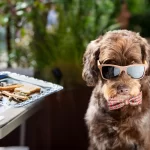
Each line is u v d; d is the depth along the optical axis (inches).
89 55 48.4
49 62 63.5
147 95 48.0
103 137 50.0
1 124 40.0
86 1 69.5
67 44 61.7
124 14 98.7
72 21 63.9
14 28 72.1
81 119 61.9
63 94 60.7
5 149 62.0
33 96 44.9
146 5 137.9
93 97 50.8
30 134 63.7
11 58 71.6
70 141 63.1
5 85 47.3
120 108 47.6
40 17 66.7
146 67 45.3
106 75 45.5
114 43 45.4
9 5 66.5
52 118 62.0
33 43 64.8
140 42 46.2
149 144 48.8
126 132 48.4
